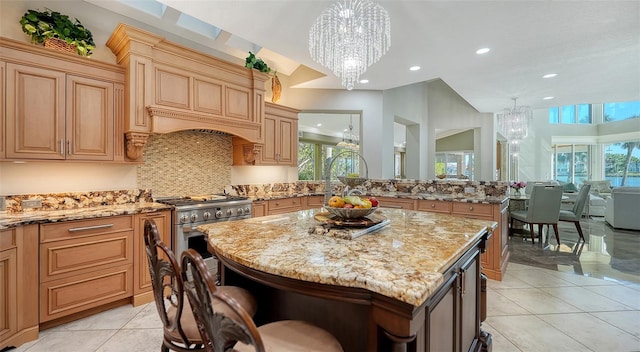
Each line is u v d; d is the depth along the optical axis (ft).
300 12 8.22
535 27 8.73
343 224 5.11
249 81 11.77
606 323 7.35
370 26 8.17
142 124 8.69
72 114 7.74
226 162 12.61
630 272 11.05
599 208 24.14
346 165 30.14
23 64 6.98
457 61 11.30
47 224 6.69
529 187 22.58
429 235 4.85
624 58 10.98
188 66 9.73
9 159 6.79
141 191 9.85
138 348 6.29
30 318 6.47
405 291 2.66
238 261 3.72
